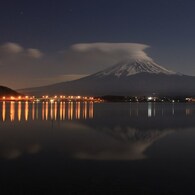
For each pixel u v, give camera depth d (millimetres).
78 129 38375
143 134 34094
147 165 18312
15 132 34469
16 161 18922
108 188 14125
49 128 39031
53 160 19344
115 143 27031
